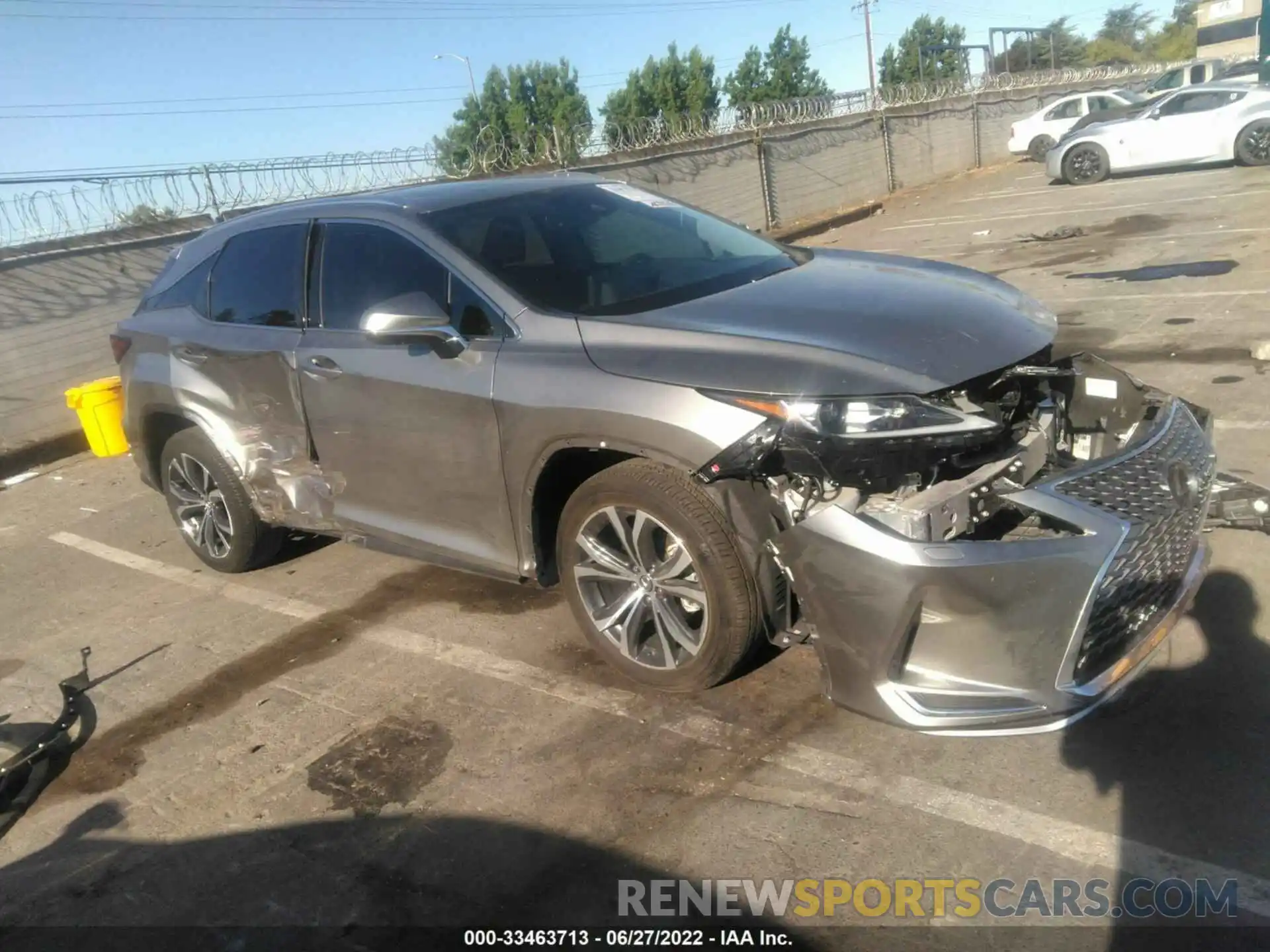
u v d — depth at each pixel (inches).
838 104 843.4
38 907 121.3
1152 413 140.6
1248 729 122.3
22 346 373.7
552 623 174.1
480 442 148.4
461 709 150.9
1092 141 711.7
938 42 2128.4
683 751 133.2
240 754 147.7
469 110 1631.4
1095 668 114.4
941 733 112.8
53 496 306.0
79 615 207.2
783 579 128.6
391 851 122.6
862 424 113.3
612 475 135.1
